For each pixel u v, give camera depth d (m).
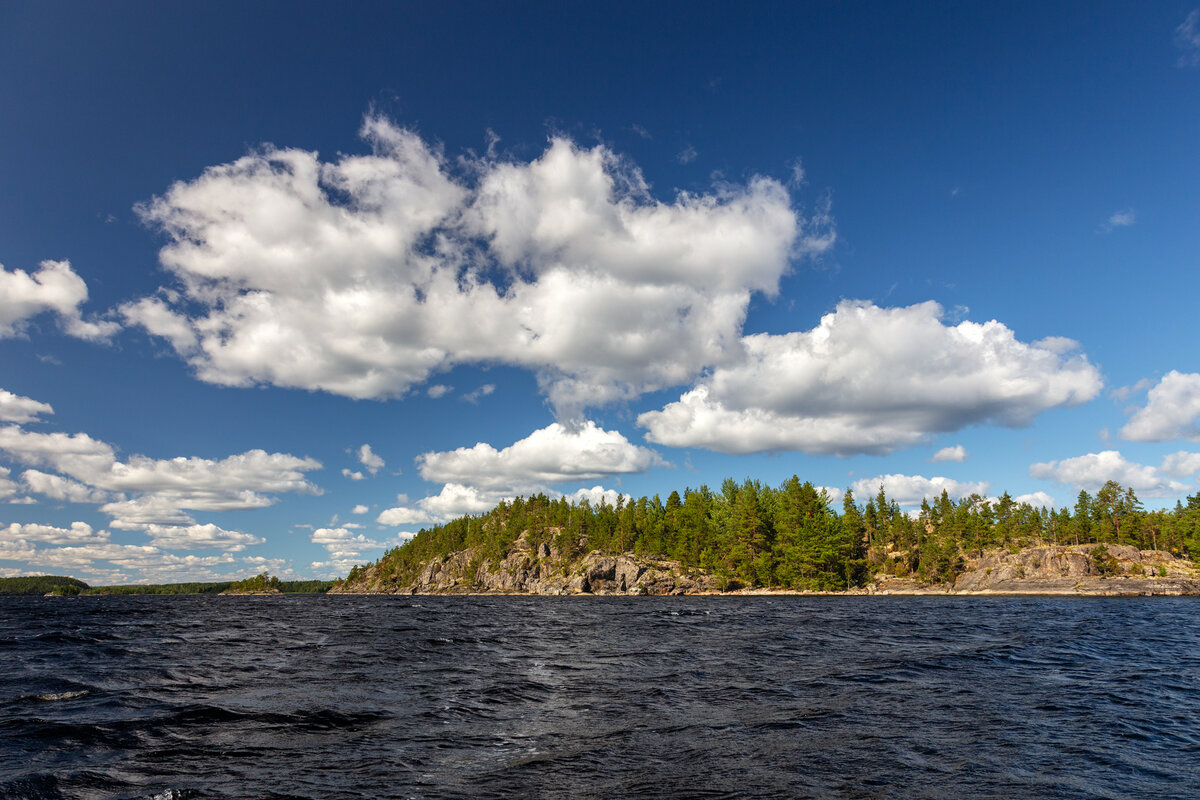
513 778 10.00
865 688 17.59
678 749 11.66
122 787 9.48
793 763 10.88
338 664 21.97
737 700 16.00
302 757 11.02
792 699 16.12
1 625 41.47
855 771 10.47
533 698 16.22
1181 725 13.58
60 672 19.97
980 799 9.26
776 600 89.69
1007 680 18.80
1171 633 33.03
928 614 49.75
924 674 19.84
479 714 14.36
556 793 9.34
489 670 20.80
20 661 22.66
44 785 9.48
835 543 118.19
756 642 29.39
